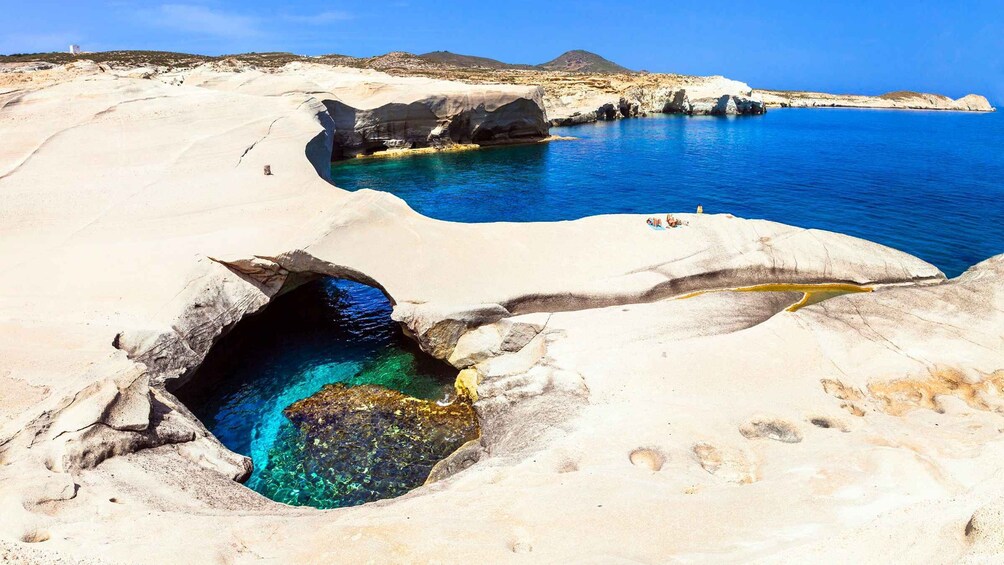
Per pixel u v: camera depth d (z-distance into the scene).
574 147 67.50
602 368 17.08
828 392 15.92
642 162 56.59
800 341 18.05
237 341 21.70
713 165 54.41
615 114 102.38
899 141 74.06
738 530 8.98
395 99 62.12
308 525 10.14
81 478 11.02
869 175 48.41
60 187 26.70
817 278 24.50
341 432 16.56
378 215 23.20
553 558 8.43
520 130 72.88
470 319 19.34
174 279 19.45
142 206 25.39
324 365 20.09
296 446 15.98
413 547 8.69
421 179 49.34
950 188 42.66
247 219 24.23
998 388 15.78
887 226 33.16
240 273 20.97
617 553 8.49
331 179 43.16
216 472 13.61
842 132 86.00
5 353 14.50
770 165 54.09
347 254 21.30
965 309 18.91
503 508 10.02
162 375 16.50
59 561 7.90
